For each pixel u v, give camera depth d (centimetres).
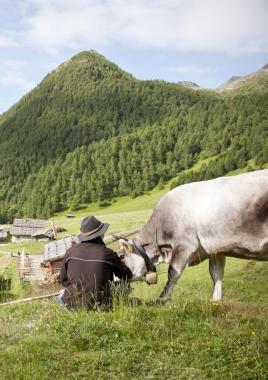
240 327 705
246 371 573
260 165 18912
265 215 822
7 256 7650
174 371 582
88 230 834
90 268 812
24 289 5238
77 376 573
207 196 887
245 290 1516
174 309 776
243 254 862
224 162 19862
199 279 2012
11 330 768
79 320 723
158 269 2723
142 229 991
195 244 910
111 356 619
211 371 577
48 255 5762
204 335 678
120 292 845
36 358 623
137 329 691
